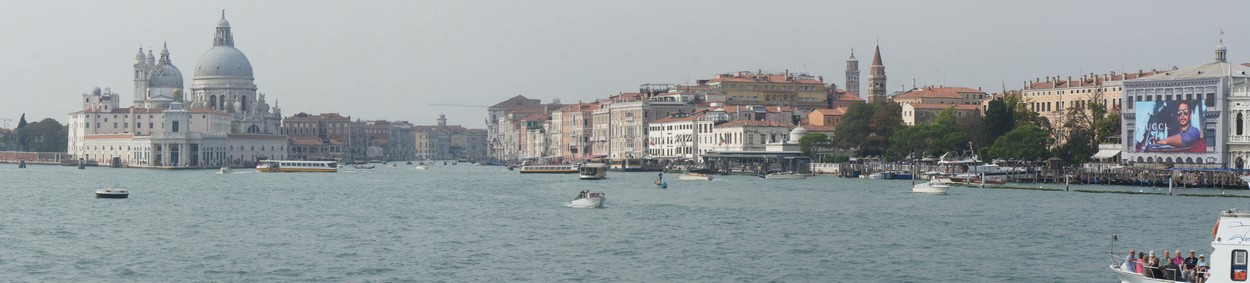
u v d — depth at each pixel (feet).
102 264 319.88
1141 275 247.29
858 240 370.94
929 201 547.90
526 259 327.06
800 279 291.99
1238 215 228.63
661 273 301.43
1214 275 228.22
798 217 456.04
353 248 352.90
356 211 508.94
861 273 301.43
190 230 412.57
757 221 438.81
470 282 287.48
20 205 556.51
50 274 303.07
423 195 646.33
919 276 296.51
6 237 386.93
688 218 453.99
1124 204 516.32
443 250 347.36
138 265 317.63
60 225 434.71
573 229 409.90
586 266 313.73
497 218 460.55
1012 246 354.74
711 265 315.17
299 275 298.97
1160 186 642.63
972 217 452.76
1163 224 419.54
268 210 519.19
